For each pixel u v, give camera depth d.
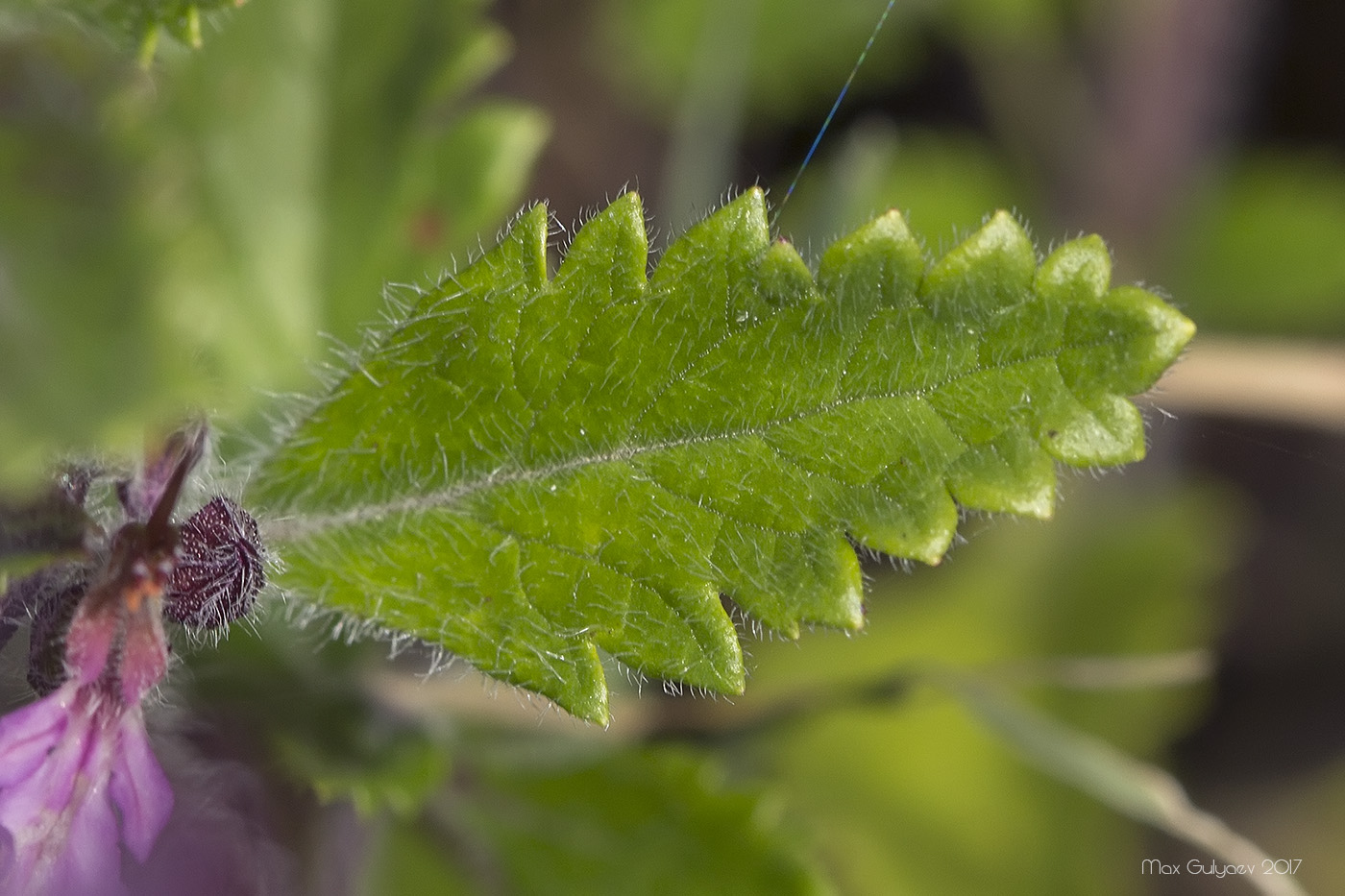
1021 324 0.11
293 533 0.11
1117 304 0.11
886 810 0.16
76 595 0.11
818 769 0.16
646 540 0.11
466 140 0.13
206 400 0.10
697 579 0.11
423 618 0.11
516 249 0.11
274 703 0.12
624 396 0.11
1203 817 0.13
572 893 0.13
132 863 0.11
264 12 0.12
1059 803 0.16
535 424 0.11
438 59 0.13
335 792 0.12
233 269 0.12
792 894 0.13
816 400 0.11
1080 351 0.11
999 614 0.16
